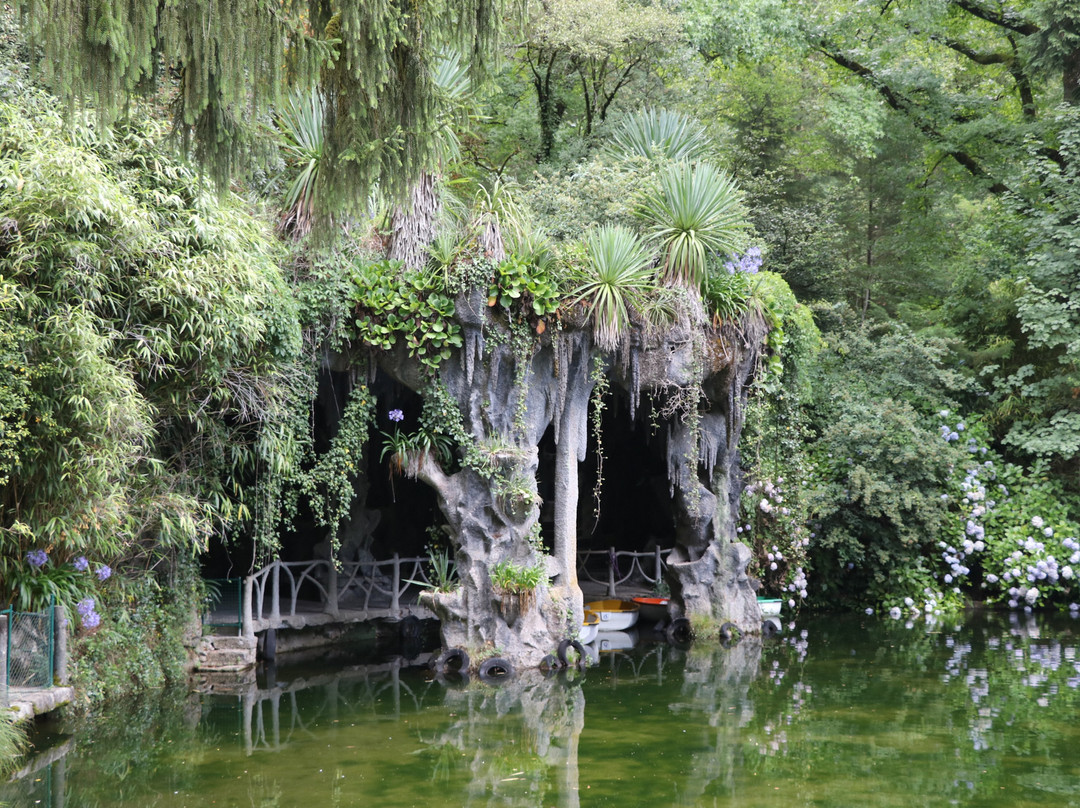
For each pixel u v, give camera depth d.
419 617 12.00
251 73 4.41
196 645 9.81
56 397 7.05
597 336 9.85
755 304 11.61
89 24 4.01
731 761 6.77
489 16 4.88
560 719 7.97
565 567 10.46
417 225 9.84
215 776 6.41
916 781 6.33
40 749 7.03
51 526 7.23
